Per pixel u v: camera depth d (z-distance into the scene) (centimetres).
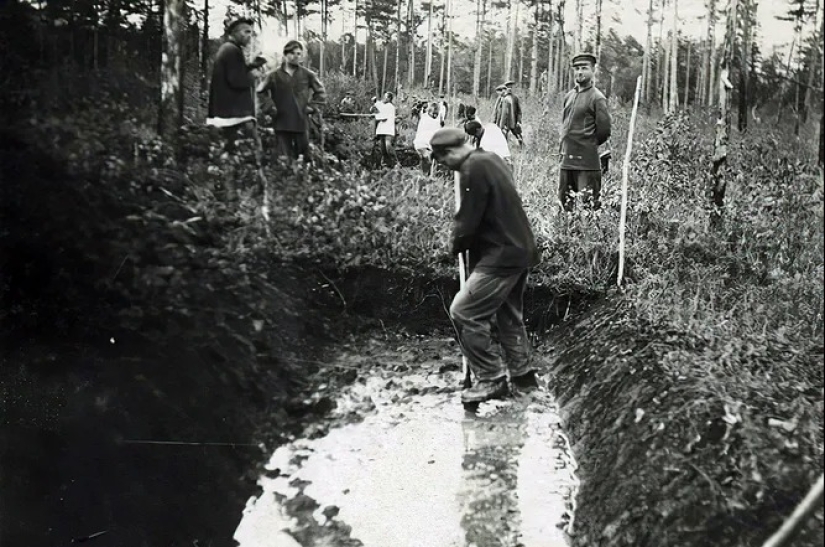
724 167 381
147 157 471
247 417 431
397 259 432
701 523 286
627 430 339
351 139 453
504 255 383
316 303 439
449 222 431
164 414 446
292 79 455
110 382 456
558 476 361
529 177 426
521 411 389
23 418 461
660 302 377
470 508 374
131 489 442
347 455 405
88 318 463
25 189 475
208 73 467
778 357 333
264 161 459
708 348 352
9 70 482
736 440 299
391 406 407
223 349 442
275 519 396
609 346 380
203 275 457
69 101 479
